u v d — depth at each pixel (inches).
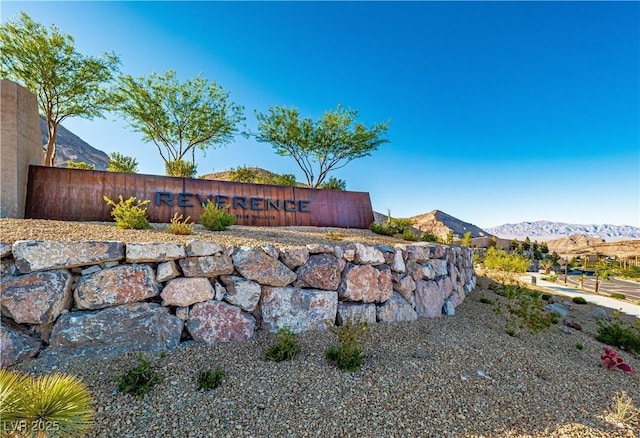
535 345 256.2
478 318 312.8
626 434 146.0
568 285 978.1
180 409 135.6
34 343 153.9
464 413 150.4
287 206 480.1
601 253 2755.9
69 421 85.0
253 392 150.6
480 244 2250.2
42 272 159.3
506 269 946.1
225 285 205.6
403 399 155.6
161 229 296.7
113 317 168.6
